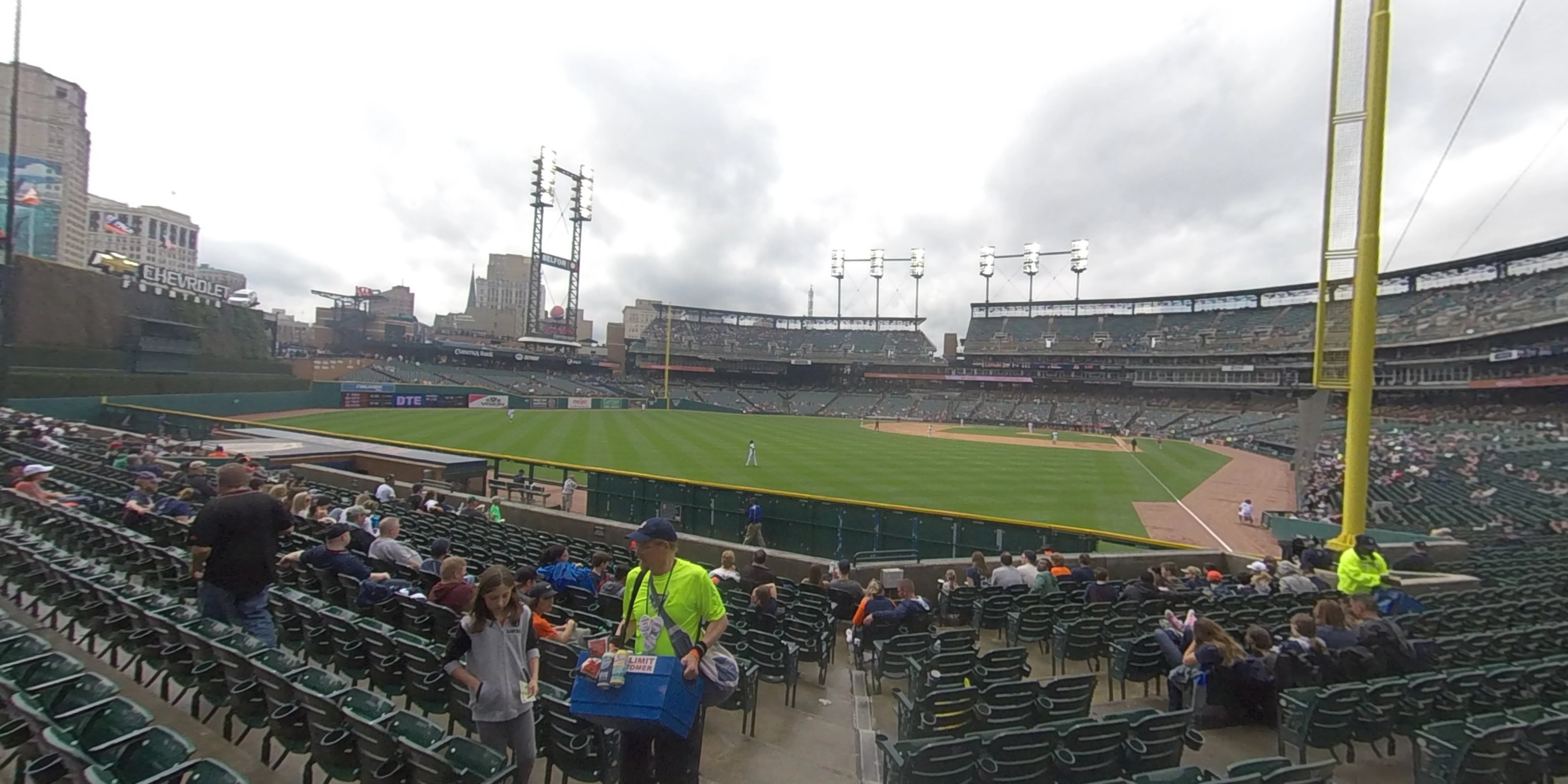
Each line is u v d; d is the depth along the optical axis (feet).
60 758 12.16
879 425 241.76
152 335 155.53
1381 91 45.62
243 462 53.72
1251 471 141.38
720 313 376.68
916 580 43.09
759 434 180.55
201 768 11.68
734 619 28.89
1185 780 14.37
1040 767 16.43
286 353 285.64
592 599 29.53
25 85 235.61
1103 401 294.46
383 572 29.66
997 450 163.53
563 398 249.55
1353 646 23.77
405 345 296.71
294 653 23.86
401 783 13.83
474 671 14.60
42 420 92.63
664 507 66.85
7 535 27.84
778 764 19.40
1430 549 55.11
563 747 16.51
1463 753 17.15
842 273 371.56
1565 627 28.89
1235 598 35.35
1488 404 194.70
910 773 15.80
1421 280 227.81
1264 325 266.36
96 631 21.52
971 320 348.18
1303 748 19.72
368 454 83.15
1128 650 25.86
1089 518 84.79
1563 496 94.68
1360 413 47.32
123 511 36.22
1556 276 177.78
